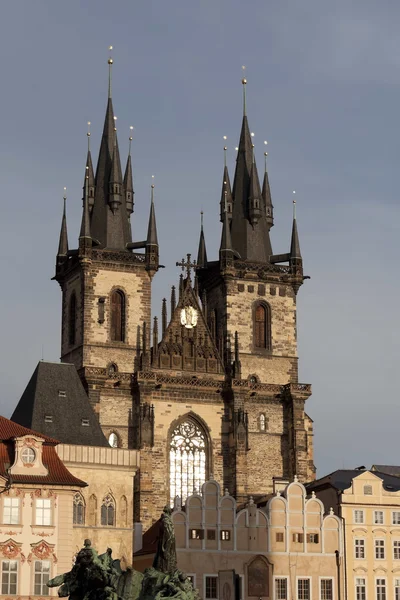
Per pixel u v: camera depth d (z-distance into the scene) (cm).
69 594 14525
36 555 18288
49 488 18550
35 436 18750
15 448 18625
